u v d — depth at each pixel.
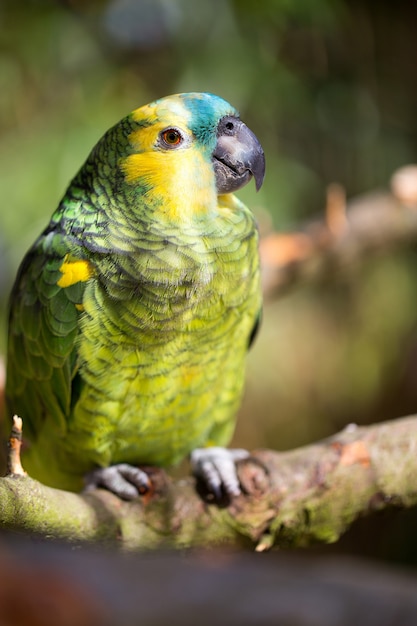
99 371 3.29
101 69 6.66
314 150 7.11
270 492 3.15
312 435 7.28
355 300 7.29
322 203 7.02
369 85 7.29
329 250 5.17
